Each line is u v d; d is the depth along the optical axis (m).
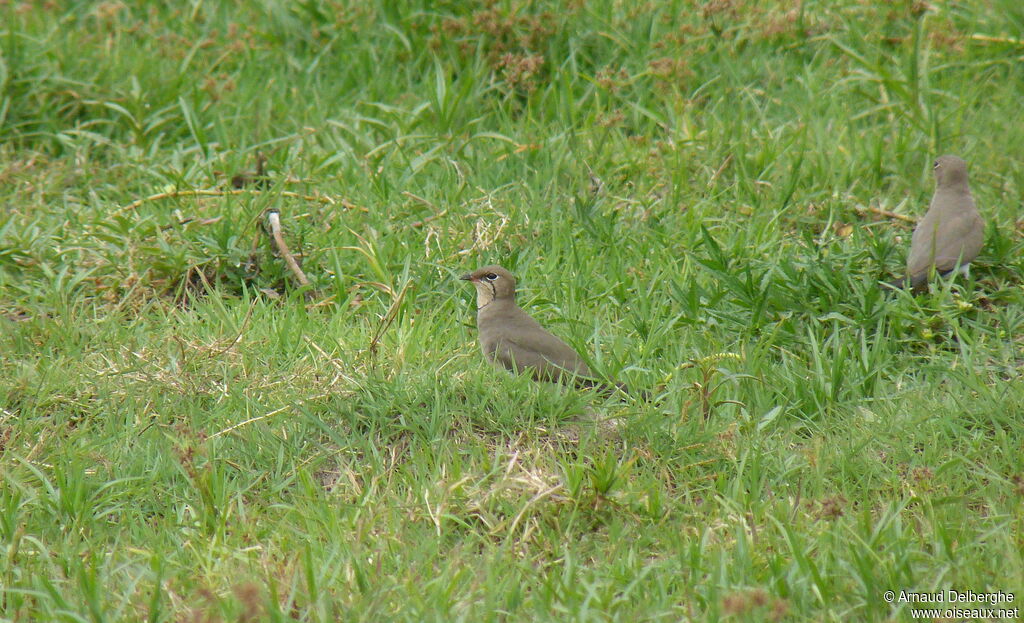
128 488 8.94
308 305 11.80
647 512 8.56
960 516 8.52
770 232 12.88
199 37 16.83
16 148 14.73
